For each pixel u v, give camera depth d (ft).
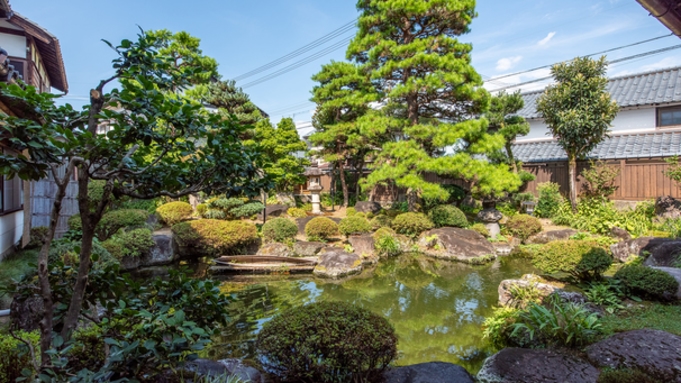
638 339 10.84
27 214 21.72
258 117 44.86
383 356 9.32
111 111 5.93
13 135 5.75
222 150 7.18
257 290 21.54
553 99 33.55
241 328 15.64
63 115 7.14
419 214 32.42
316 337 8.68
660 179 32.94
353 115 42.42
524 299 16.15
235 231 27.99
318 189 43.50
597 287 15.64
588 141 33.42
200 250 28.81
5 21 28.68
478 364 12.55
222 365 9.58
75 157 6.10
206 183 7.67
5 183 20.58
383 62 32.50
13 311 11.09
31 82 29.96
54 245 16.69
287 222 30.45
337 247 29.30
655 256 20.65
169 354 6.35
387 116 34.47
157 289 7.93
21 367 7.65
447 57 28.25
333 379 9.18
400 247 30.78
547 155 40.78
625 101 38.55
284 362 8.97
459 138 29.68
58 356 6.09
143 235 25.61
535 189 40.47
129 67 7.16
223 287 22.12
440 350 13.70
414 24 31.63
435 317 17.07
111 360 6.06
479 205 43.04
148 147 7.17
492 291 20.51
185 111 6.40
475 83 29.30
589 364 10.37
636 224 29.07
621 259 24.18
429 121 34.06
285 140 45.75
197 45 40.01
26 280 8.23
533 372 10.07
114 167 7.29
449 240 29.22
